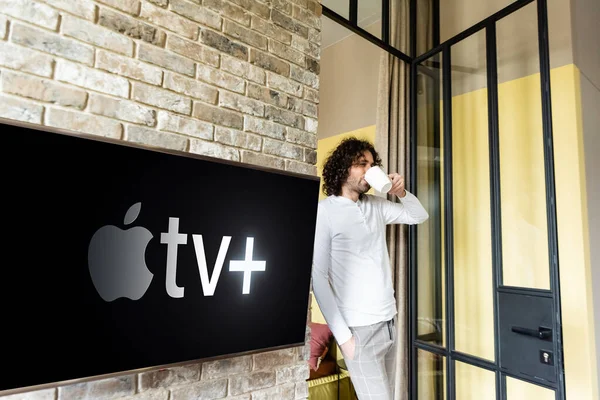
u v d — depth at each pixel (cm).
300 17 136
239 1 119
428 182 191
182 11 106
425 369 183
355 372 145
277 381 117
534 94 152
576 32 178
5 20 81
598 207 180
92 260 78
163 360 88
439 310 181
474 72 175
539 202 148
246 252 101
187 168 91
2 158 68
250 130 118
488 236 164
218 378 104
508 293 153
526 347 144
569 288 168
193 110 106
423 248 191
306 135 133
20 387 71
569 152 171
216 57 112
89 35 91
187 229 91
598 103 195
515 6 158
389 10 197
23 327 71
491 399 156
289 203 110
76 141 76
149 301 86
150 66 99
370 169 143
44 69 84
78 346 77
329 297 143
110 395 87
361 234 152
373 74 256
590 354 160
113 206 81
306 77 135
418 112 200
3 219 69
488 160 166
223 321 98
